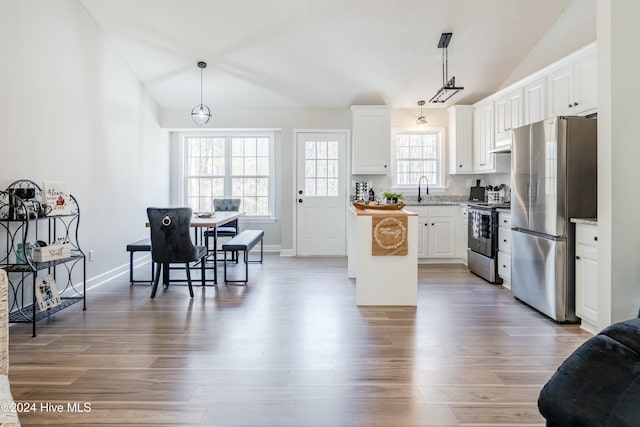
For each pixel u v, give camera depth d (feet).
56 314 10.44
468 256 16.25
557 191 9.77
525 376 6.98
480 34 13.99
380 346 8.32
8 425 3.25
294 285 13.74
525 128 11.18
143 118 17.43
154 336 8.88
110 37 14.19
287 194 19.92
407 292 11.26
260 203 21.75
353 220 14.74
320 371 7.16
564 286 9.80
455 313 10.61
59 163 11.43
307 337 8.83
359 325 9.63
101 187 13.84
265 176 21.65
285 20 13.28
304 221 20.08
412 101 18.83
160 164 19.60
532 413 5.83
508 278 13.12
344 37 14.17
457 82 16.93
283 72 16.47
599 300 8.27
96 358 7.69
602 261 8.15
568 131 9.68
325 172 20.02
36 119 10.45
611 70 7.76
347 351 8.05
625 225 7.86
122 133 15.43
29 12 10.16
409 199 19.53
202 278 13.55
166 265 13.51
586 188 9.76
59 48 11.39
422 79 16.96
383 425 5.54
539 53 14.40
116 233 14.94
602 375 3.67
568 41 12.89
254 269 16.55
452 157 18.74
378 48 14.82
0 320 4.18
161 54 15.20
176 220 11.91
